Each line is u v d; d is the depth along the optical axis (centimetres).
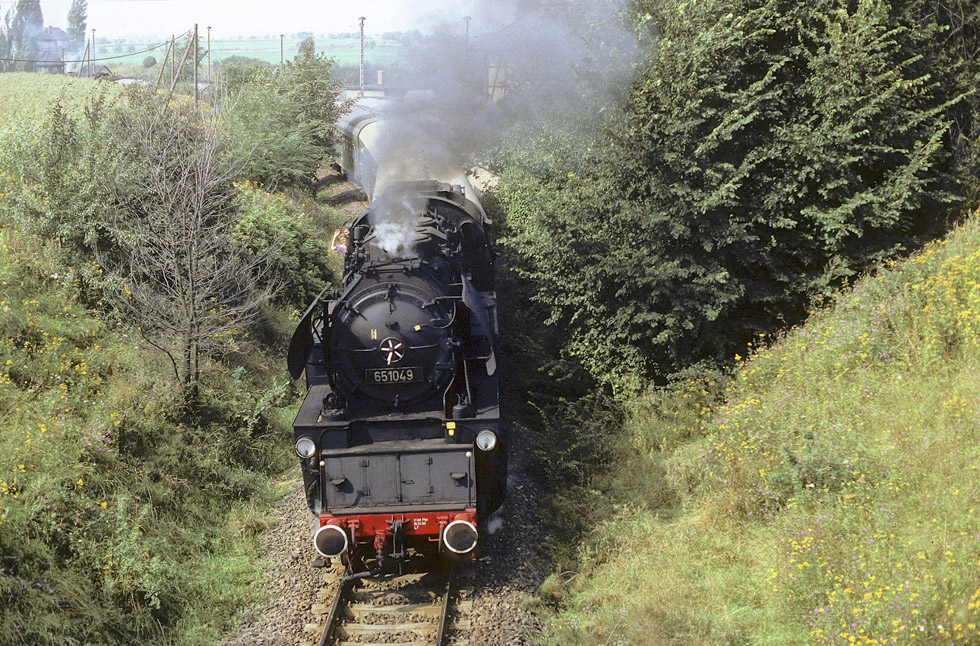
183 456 834
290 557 714
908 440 667
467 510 662
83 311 994
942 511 584
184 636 618
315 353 772
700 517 728
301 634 599
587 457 866
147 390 896
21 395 788
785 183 938
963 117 1026
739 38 891
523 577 671
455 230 884
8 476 663
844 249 966
